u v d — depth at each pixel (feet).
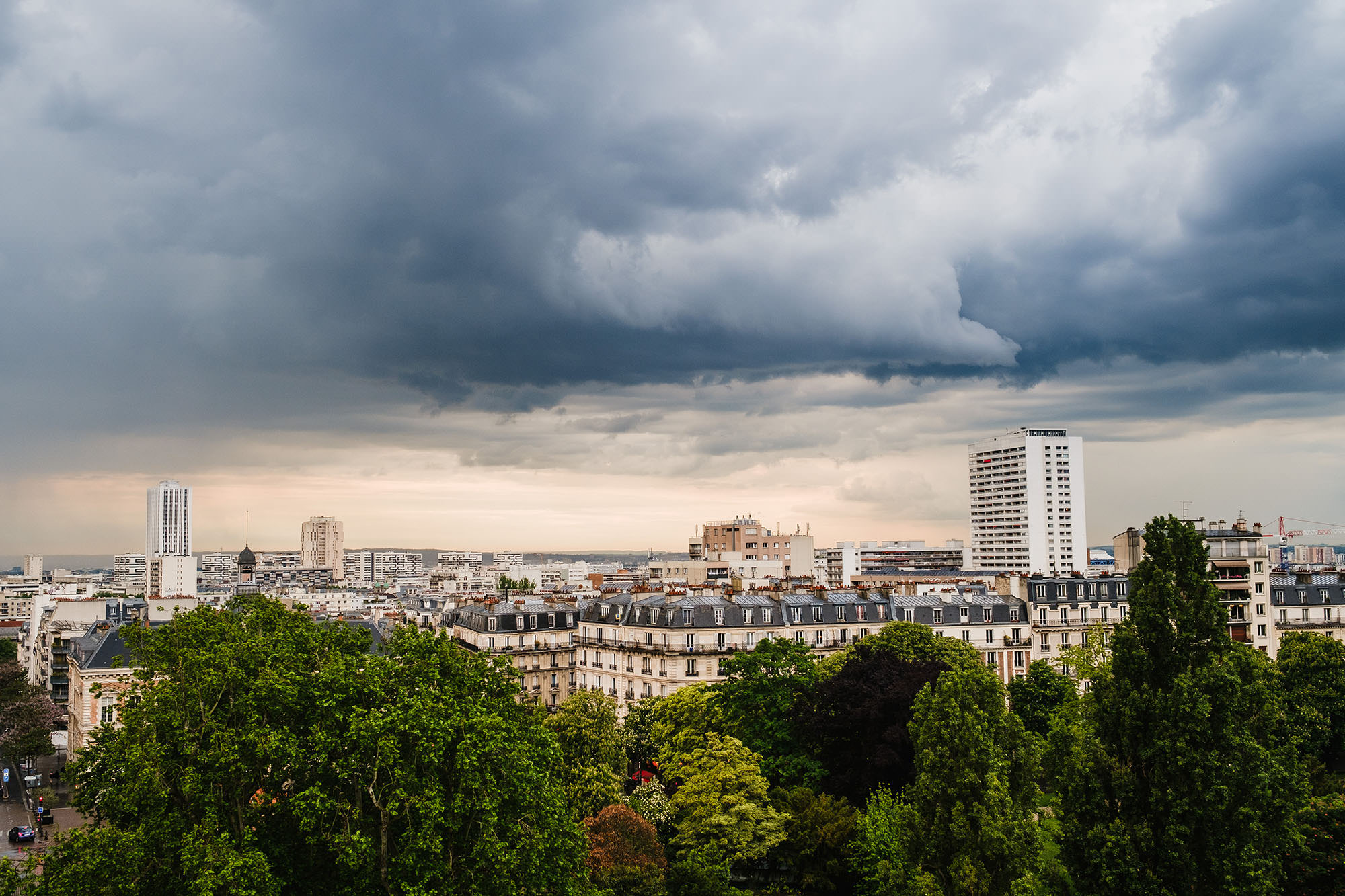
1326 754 588.50
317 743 309.01
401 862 298.76
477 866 309.22
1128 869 307.17
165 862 294.25
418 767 316.81
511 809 324.80
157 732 314.55
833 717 522.47
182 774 305.94
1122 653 335.47
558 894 329.52
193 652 340.18
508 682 371.35
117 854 286.46
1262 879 302.45
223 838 288.71
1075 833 323.98
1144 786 321.73
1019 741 391.04
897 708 505.66
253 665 336.90
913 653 645.92
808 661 587.27
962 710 368.68
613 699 648.38
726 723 567.59
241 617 402.31
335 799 322.55
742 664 578.25
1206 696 316.60
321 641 376.07
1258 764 307.37
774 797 502.38
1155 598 333.42
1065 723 492.13
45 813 640.58
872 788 496.23
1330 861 363.97
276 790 327.47
